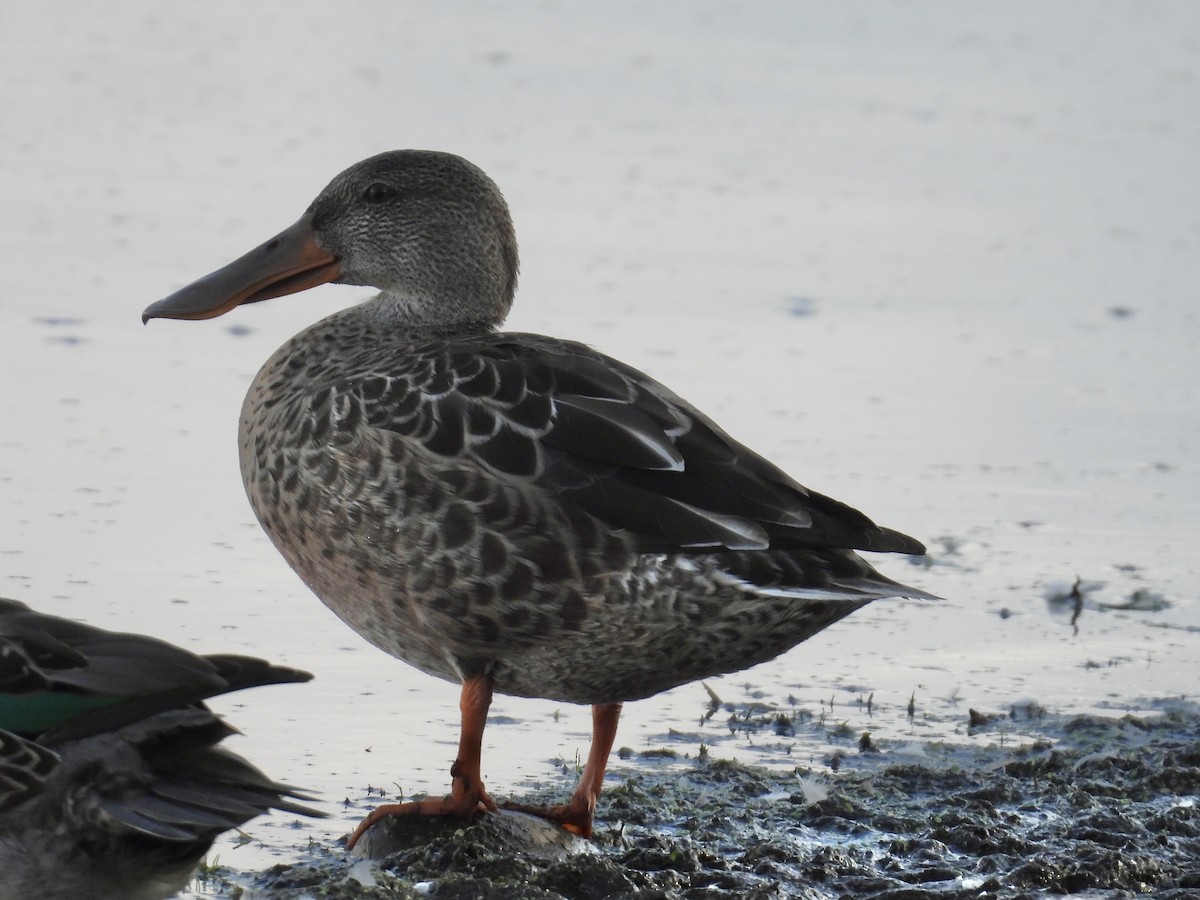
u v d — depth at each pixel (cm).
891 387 1773
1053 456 1602
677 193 2481
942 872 871
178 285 1934
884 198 2527
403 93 2975
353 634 1195
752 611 855
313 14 3553
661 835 908
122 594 1224
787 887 846
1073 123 2995
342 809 945
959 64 3388
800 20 3684
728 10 3731
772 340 1900
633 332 1889
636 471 859
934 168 2705
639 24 3575
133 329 1811
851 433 1638
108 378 1673
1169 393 1783
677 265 2145
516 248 1079
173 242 2092
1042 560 1384
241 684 713
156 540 1324
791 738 1082
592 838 912
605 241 2231
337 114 2814
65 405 1597
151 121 2712
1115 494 1521
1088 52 3522
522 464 859
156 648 713
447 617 877
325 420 895
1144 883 859
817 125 2908
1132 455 1614
